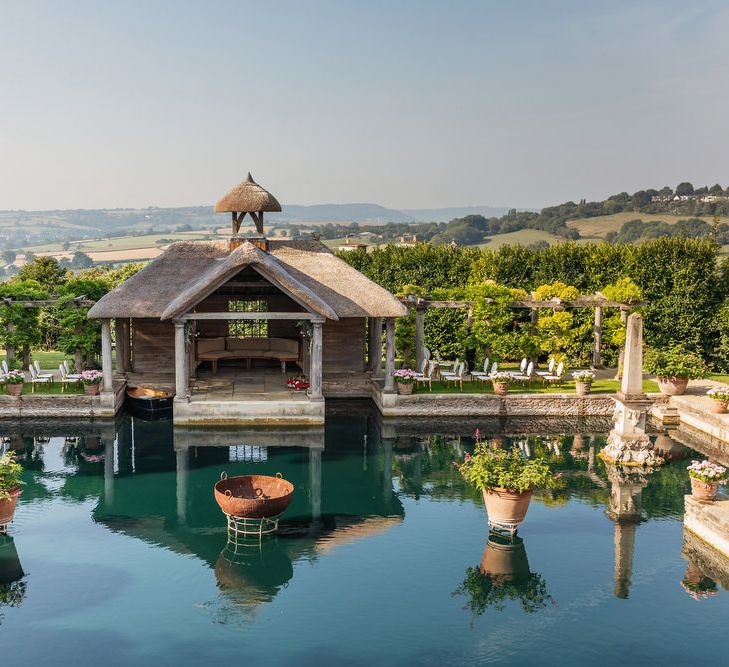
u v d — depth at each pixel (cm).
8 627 1564
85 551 1956
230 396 3416
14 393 3325
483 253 4753
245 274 3997
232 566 1870
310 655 1471
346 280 3603
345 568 1866
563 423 3412
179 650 1484
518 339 3928
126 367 3900
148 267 3706
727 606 1692
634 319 2720
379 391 3581
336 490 2466
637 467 2723
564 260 4538
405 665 1443
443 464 2772
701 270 4328
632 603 1698
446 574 1834
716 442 3084
